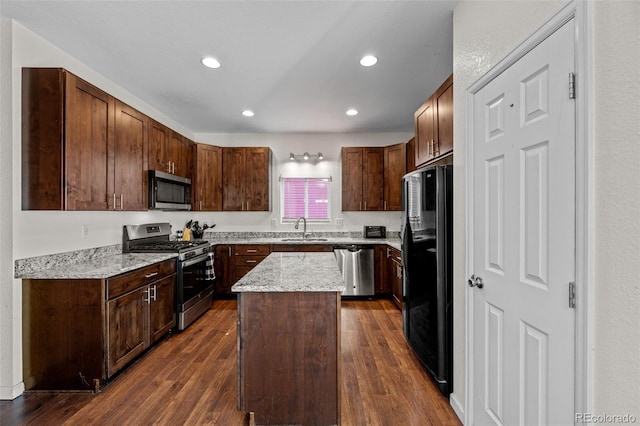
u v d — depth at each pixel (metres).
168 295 2.91
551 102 1.12
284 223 4.86
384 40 2.22
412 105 3.56
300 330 1.68
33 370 2.05
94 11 1.89
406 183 2.65
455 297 1.91
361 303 4.09
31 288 2.06
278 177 4.86
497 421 1.47
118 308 2.20
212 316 3.58
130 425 1.73
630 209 0.84
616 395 0.88
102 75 2.78
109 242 2.90
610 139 0.90
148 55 2.43
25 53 2.06
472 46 1.68
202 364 2.43
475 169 1.66
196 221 4.53
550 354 1.14
